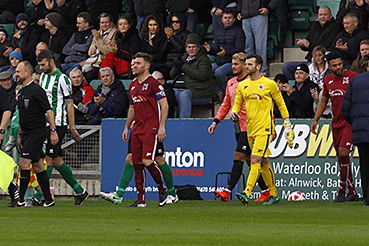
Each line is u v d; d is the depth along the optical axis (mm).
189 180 48250
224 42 55656
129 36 56812
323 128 46281
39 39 61688
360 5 53469
